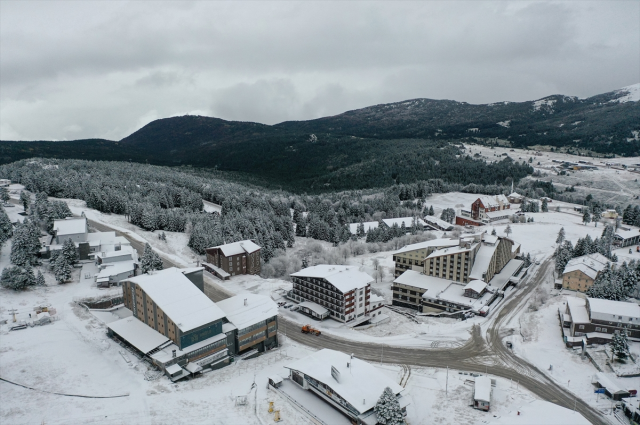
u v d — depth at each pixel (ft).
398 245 649.20
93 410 226.58
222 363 298.15
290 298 432.66
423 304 424.87
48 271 422.82
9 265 405.59
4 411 219.82
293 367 266.98
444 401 256.32
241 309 335.88
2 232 444.14
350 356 279.28
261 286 462.19
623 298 362.94
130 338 296.51
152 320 310.86
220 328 303.68
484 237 482.69
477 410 246.68
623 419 238.48
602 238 542.98
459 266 438.40
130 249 467.93
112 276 402.31
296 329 367.66
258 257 523.29
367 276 405.18
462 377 284.61
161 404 237.25
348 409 236.63
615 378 272.10
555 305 385.50
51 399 232.73
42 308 332.19
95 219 643.45
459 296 413.18
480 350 323.98
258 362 305.94
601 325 316.40
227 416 230.89
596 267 424.05
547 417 220.02
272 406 239.91
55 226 479.82
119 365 273.95
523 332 350.02
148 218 624.59
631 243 590.96
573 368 290.56
